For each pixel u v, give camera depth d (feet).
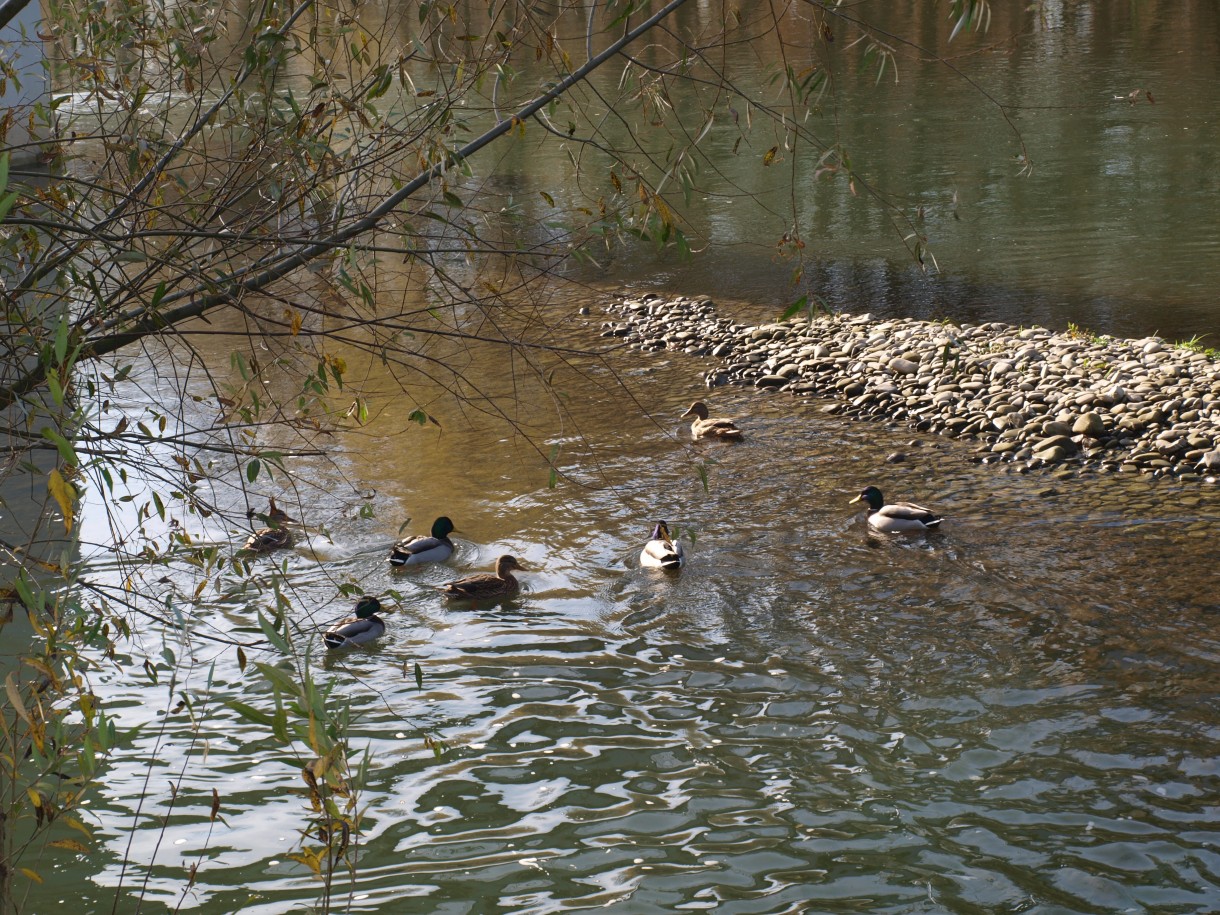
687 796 27.91
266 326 58.49
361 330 61.41
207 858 25.84
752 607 37.14
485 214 18.93
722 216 89.86
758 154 105.29
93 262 16.71
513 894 24.54
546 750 30.01
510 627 36.55
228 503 44.34
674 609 37.22
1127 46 153.38
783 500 45.32
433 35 17.89
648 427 53.78
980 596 36.99
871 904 23.89
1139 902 23.67
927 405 54.54
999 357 58.59
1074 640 34.06
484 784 28.66
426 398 56.39
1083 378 54.85
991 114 118.83
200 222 18.62
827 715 31.07
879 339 62.49
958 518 42.98
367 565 40.68
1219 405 50.16
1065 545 40.27
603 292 74.28
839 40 166.09
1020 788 27.61
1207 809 26.53
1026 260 75.41
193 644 34.55
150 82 19.17
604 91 122.31
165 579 18.60
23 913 23.88
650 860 25.57
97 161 19.51
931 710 31.04
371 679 33.73
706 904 24.04
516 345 18.47
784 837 26.22
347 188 17.88
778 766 28.96
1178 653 33.04
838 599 37.35
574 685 33.12
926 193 92.63
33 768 26.94
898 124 116.98
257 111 18.54
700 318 68.74
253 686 32.89
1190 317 63.36
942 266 75.56
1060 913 23.44
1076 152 101.60
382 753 30.04
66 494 13.66
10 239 17.24
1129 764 28.30
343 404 54.75
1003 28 173.68
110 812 27.50
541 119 17.97
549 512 44.96
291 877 25.20
